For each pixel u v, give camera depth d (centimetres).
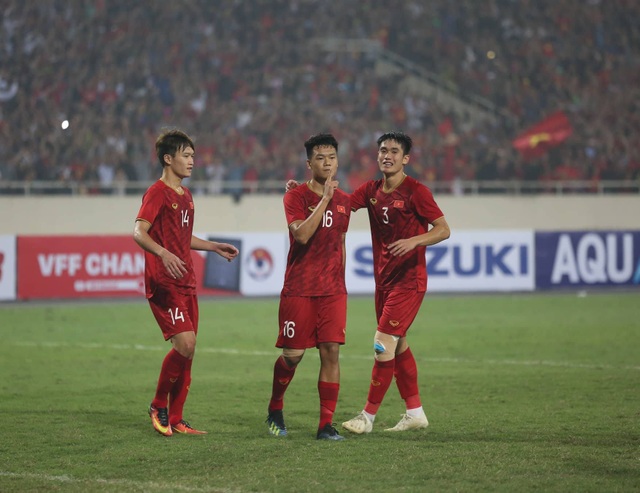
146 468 1066
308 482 994
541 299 3662
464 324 2831
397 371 1309
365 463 1080
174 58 5009
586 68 5572
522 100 5328
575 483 982
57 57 4834
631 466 1057
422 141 4881
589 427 1305
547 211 4597
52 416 1427
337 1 5684
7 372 1934
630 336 2525
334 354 1244
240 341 2469
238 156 4597
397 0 5756
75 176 4325
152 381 1811
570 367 1967
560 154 4894
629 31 5750
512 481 992
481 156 4847
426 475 1021
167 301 1266
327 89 5131
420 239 1223
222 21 5319
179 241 1279
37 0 4988
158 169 4438
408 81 5397
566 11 5775
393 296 1278
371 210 1302
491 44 5631
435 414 1430
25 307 3431
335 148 1233
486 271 3909
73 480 1013
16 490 973
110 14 5106
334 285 1244
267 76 5112
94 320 2998
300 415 1438
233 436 1261
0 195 4134
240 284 3778
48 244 3631
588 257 4016
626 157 4953
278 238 3819
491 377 1831
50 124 4456
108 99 4703
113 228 4234
